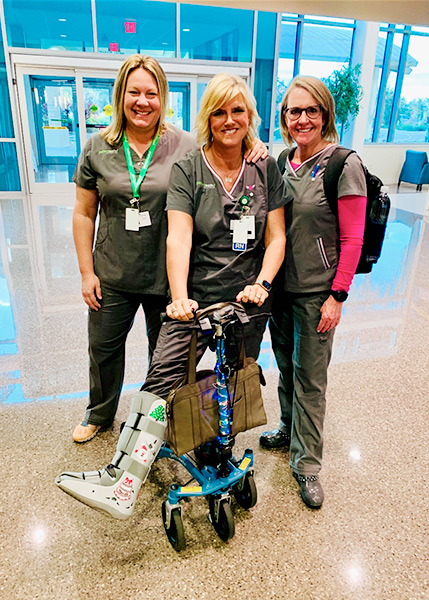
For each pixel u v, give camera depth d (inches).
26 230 242.7
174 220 61.9
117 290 76.0
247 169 62.7
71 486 57.6
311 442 73.0
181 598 56.1
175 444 56.8
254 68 389.7
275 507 71.1
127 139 70.4
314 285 67.4
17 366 112.3
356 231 62.9
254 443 86.6
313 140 64.4
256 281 63.1
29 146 349.7
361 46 411.8
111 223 73.4
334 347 126.8
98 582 58.1
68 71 347.3
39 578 58.6
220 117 58.1
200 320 54.5
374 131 474.0
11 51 329.1
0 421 90.7
